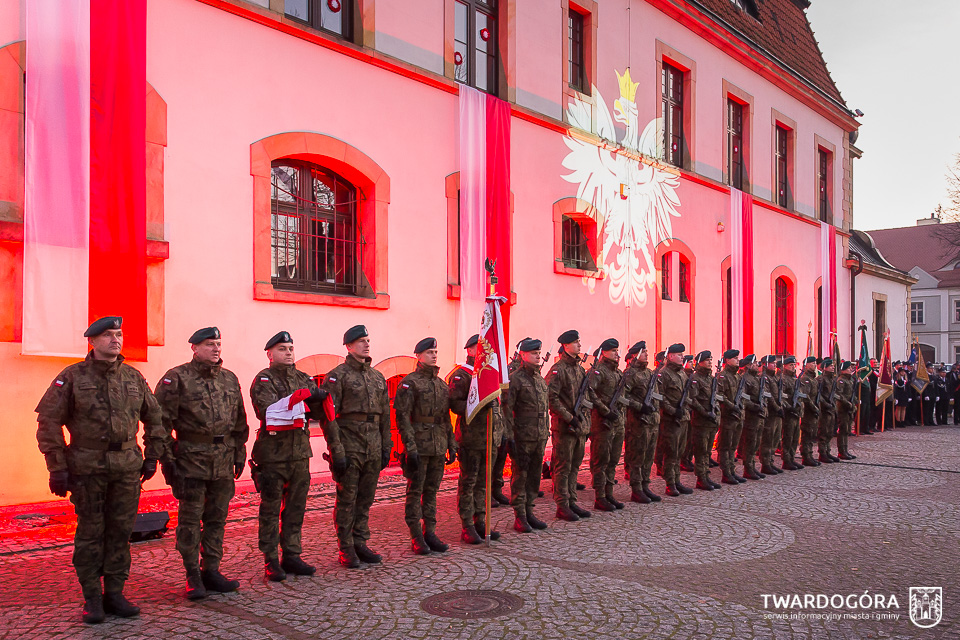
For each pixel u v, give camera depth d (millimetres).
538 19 13070
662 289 16312
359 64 10117
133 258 7625
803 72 22562
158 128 8039
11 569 5559
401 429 6184
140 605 4840
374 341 10133
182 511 4969
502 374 6738
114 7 7609
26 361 7195
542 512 8102
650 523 7520
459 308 11281
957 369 21922
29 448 7215
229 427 5160
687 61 17125
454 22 11656
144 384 4867
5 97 7082
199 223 8391
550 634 4383
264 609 4781
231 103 8734
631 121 15312
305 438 5566
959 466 11875
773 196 20719
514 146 12492
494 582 5410
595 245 14227
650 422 8703
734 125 19516
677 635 4398
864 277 26766
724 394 10156
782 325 21469
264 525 5441
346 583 5363
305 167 9844
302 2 9805
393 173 10469
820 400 12258
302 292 9359
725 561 6074
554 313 13188
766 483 10148
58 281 7184
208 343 5066
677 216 16641
